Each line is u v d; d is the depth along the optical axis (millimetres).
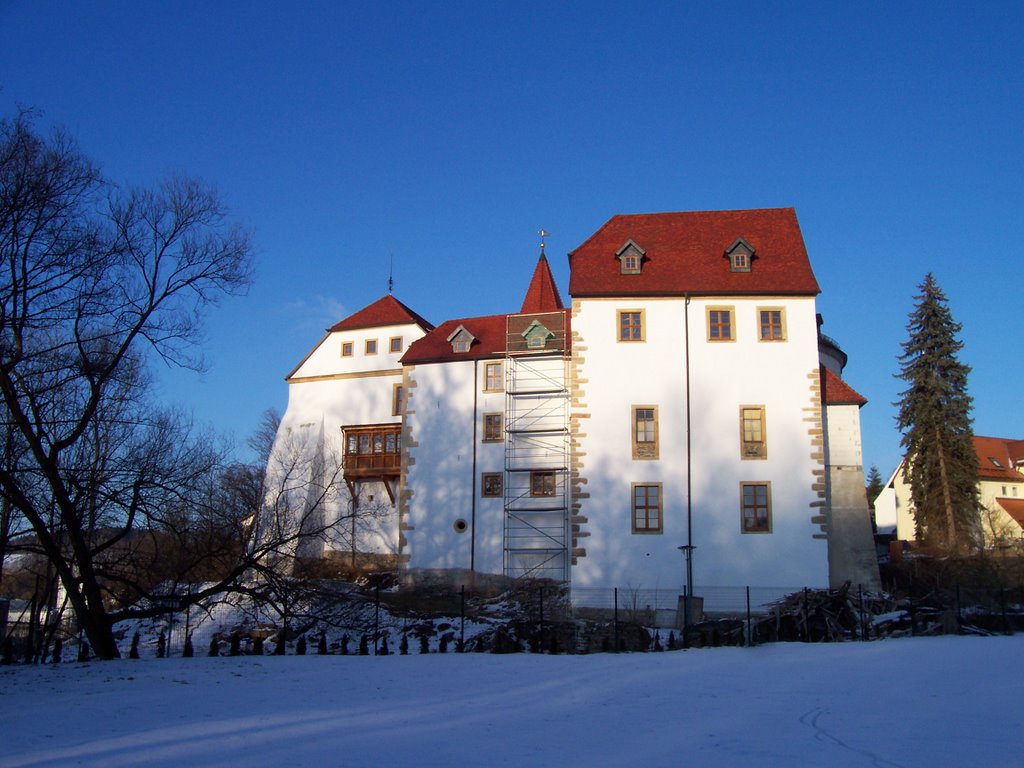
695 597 34688
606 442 36969
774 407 36656
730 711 13492
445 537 42469
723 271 38781
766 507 35906
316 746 10766
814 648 23984
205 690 16078
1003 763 9625
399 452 46219
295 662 21125
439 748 10625
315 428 49469
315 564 38125
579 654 23562
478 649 25469
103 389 26781
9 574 36094
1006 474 71812
